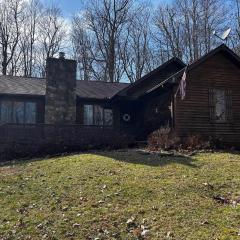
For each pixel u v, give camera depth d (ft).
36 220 35.63
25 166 58.54
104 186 43.55
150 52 157.89
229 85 78.84
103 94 96.94
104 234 32.48
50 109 84.64
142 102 91.50
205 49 147.23
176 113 74.18
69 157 61.67
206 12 150.30
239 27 139.33
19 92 89.76
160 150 66.39
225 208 36.60
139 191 41.57
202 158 57.98
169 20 156.97
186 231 32.14
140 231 32.60
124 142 74.28
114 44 153.99
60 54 86.89
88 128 74.59
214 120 76.64
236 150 69.62
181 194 40.50
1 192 43.83
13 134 72.49
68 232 33.06
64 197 41.11
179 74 74.95
